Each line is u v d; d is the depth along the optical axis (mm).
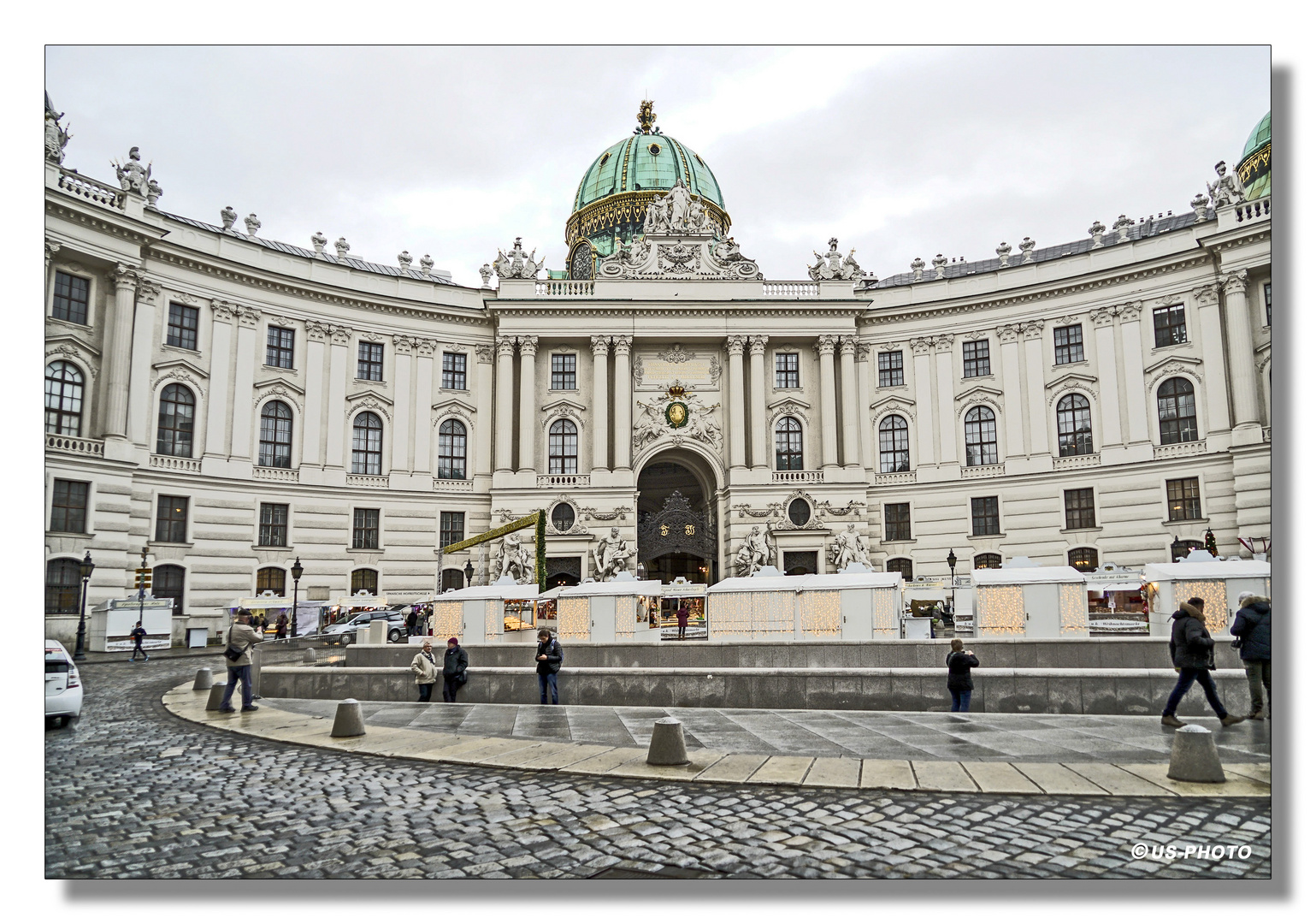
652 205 59031
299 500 50156
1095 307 52750
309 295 51906
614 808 10531
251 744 15508
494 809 10578
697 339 57375
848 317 57219
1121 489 50719
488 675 20859
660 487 62531
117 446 41844
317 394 51688
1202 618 14805
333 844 9289
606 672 19766
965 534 54594
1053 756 12688
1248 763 11820
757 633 31797
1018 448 53938
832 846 8836
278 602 47531
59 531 39219
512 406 56094
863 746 13797
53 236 40094
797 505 55625
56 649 17984
